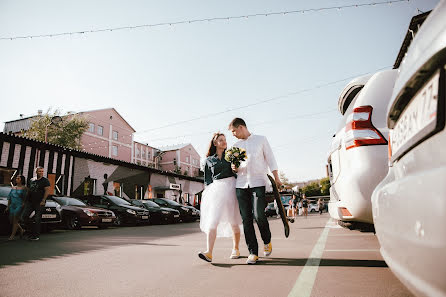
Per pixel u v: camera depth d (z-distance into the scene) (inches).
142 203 659.4
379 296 85.7
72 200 491.8
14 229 294.5
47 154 675.4
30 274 132.8
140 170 974.4
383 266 123.1
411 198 45.3
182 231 385.7
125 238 293.0
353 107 134.4
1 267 149.1
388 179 64.2
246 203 149.2
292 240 235.1
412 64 48.3
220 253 178.7
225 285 106.2
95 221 443.5
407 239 46.4
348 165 130.2
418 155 47.3
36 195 294.2
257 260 147.7
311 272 119.0
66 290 106.1
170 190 1119.0
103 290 105.2
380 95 129.3
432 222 38.8
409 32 492.1
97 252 197.0
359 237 236.4
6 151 598.9
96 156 781.3
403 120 55.2
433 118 41.6
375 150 123.3
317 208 1648.6
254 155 151.1
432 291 40.1
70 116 1370.6
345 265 128.6
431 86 43.1
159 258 168.1
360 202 123.2
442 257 36.7
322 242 214.5
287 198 941.8
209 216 150.5
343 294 89.3
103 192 812.6
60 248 220.4
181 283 111.5
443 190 36.8
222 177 154.5
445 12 40.6
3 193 376.8
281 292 95.0
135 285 110.7
